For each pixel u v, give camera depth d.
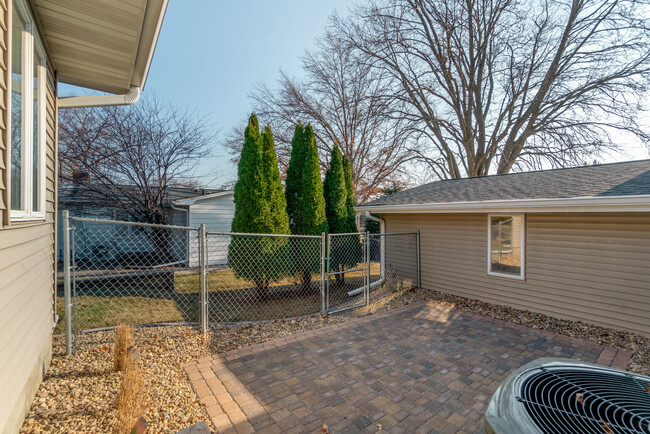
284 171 16.73
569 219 4.88
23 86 2.30
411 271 7.27
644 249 4.21
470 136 14.33
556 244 5.03
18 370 2.07
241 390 2.89
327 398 2.79
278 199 6.20
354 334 4.36
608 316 4.52
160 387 2.86
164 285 7.45
